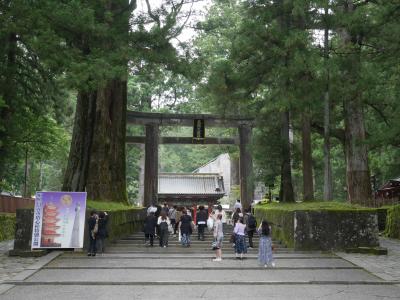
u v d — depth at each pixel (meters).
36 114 24.73
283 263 14.05
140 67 17.22
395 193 31.72
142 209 26.06
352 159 23.48
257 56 19.17
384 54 18.72
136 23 17.64
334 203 17.92
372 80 16.94
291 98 17.06
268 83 20.30
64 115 30.94
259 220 24.72
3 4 16.05
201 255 16.02
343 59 17.38
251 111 23.22
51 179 49.56
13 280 10.97
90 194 19.92
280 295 9.59
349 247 16.55
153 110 45.88
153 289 10.27
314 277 11.69
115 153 22.16
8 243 21.20
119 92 22.69
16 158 25.44
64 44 16.45
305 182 20.30
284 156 22.25
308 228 16.78
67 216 15.88
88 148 20.14
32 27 15.18
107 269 12.87
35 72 25.27
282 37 17.80
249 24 17.95
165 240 18.09
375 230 16.73
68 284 10.82
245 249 15.09
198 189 42.72
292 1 17.67
